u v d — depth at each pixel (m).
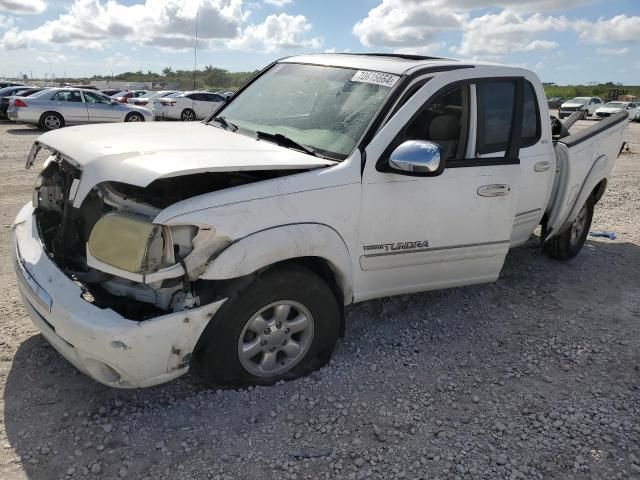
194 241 2.92
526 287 5.35
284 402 3.31
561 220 5.43
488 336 4.33
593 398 3.57
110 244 2.86
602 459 3.01
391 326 4.36
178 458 2.84
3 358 3.64
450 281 4.13
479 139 4.01
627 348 4.26
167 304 3.01
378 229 3.59
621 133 6.27
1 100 22.59
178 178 3.36
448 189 3.81
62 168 3.58
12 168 10.62
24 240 3.48
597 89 68.38
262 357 3.39
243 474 2.76
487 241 4.12
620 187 10.71
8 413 3.11
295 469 2.81
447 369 3.82
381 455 2.94
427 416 3.29
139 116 21.34
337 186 3.36
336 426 3.15
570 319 4.72
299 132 3.87
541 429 3.22
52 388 3.35
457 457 2.96
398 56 4.57
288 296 3.28
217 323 3.10
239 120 4.35
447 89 3.86
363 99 3.80
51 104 19.56
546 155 4.74
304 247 3.22
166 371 2.96
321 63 4.40
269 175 3.37
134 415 3.14
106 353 2.79
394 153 3.39
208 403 3.25
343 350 3.95
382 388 3.54
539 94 4.63
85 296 2.98
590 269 5.95
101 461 2.80
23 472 2.70
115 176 2.96
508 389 3.62
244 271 3.00
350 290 3.61
